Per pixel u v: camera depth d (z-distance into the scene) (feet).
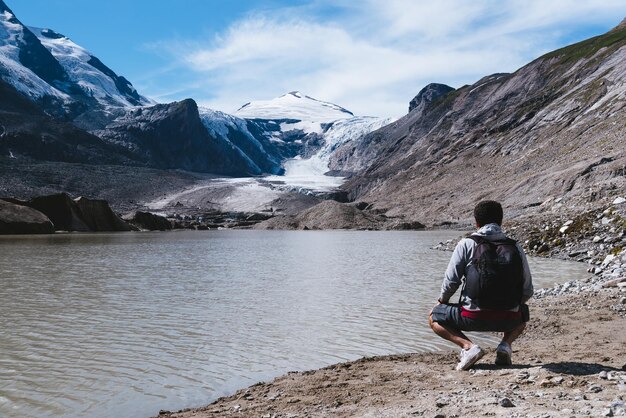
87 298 57.82
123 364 32.60
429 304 53.67
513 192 286.87
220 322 45.11
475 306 26.53
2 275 79.15
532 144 399.44
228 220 483.10
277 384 27.63
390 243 171.53
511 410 19.45
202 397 26.78
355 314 48.42
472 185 377.50
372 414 21.06
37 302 55.21
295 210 572.10
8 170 605.73
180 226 369.30
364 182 644.69
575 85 459.32
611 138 291.38
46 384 28.73
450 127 632.79
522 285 26.40
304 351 35.73
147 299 57.21
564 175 257.75
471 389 23.73
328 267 92.58
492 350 34.14
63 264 96.37
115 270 87.04
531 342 35.63
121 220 307.17
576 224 106.01
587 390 21.84
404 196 436.76
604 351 31.40
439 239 195.83
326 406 23.09
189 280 74.08
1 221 230.27
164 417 23.30
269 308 51.52
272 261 105.60
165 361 33.27
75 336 39.96
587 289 55.21
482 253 26.13
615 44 472.85
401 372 28.63
